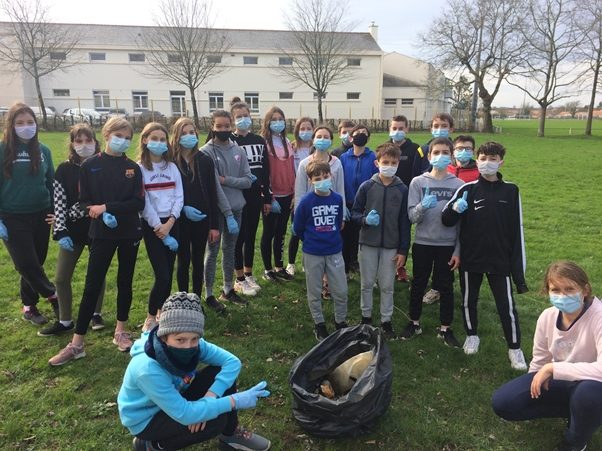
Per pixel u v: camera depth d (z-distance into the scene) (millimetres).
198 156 4344
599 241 7590
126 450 2828
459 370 3770
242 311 4750
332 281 4211
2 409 3158
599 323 2746
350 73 41656
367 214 4227
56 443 2877
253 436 2861
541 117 34875
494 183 3830
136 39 40188
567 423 3061
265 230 5484
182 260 4477
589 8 32844
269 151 5422
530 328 4535
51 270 5957
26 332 4215
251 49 41000
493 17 35438
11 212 3994
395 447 2893
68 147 4035
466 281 3988
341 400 2820
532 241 7613
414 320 4383
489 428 3074
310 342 4195
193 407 2438
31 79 38625
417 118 46812
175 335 2352
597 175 14766
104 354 3871
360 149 5324
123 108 39969
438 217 4117
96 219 3609
